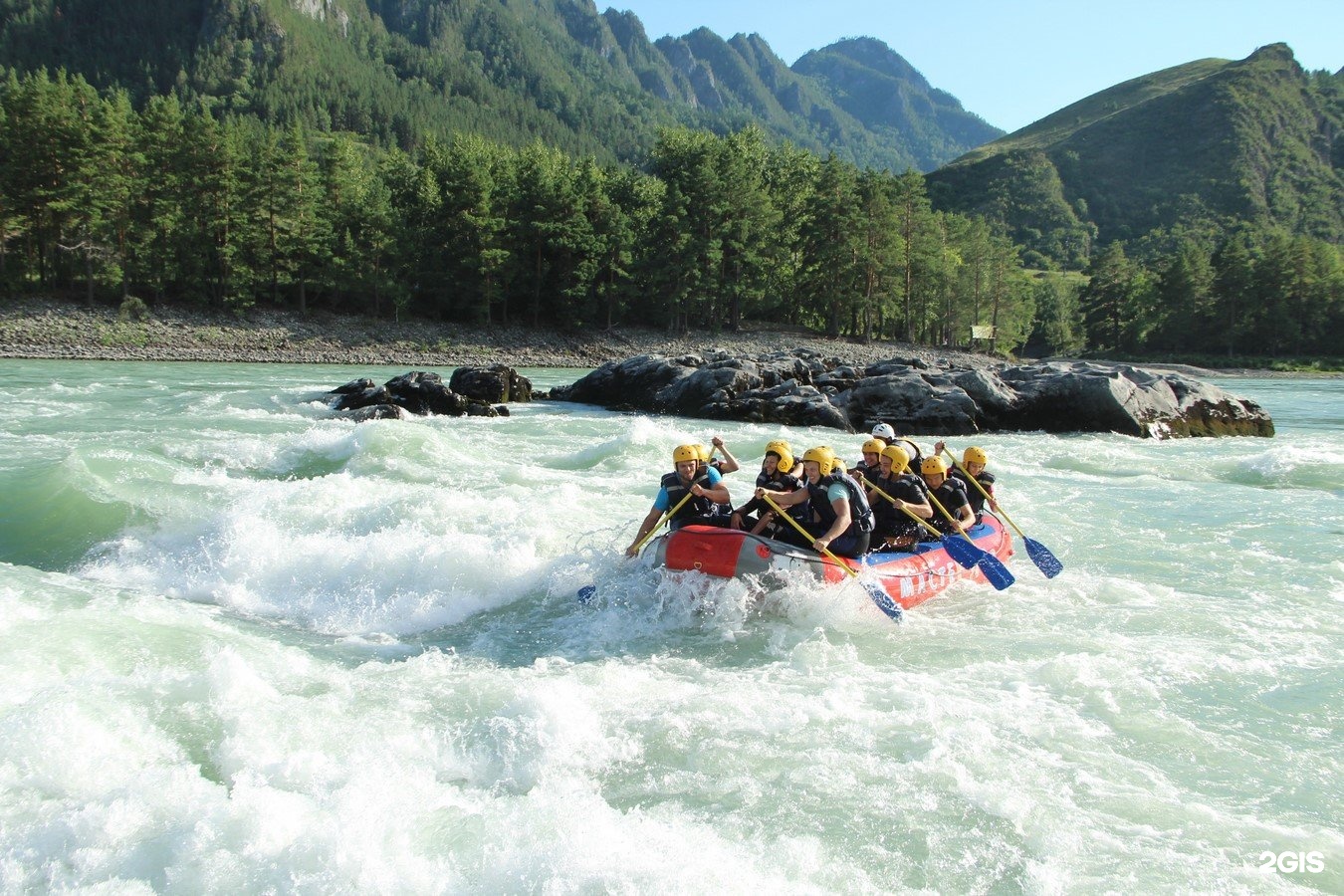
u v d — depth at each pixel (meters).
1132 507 12.25
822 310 77.81
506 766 4.68
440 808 4.14
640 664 6.23
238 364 46.47
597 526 9.59
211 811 3.96
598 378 29.02
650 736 4.99
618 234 66.00
